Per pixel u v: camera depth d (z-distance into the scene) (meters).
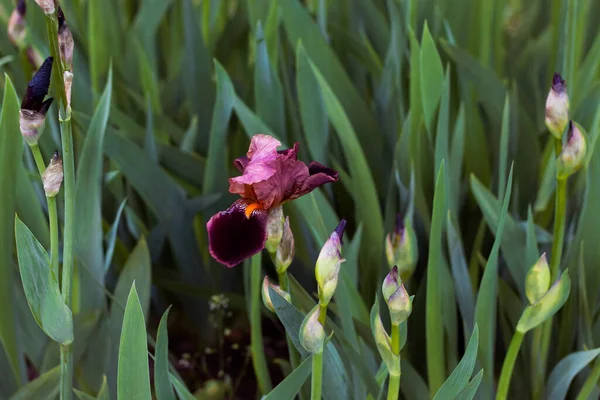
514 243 1.57
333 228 1.58
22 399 1.45
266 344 1.82
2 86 1.77
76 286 1.56
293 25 1.72
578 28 1.70
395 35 1.72
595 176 1.52
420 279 1.63
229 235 1.33
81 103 1.78
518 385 1.60
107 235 1.65
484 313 1.47
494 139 1.73
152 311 1.82
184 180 1.77
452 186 1.61
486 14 1.82
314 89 1.68
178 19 2.13
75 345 1.53
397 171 1.63
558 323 1.60
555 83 1.39
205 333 1.80
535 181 1.72
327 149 1.70
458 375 1.35
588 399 1.56
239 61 2.14
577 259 1.56
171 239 1.71
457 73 1.74
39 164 1.32
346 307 1.48
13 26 1.67
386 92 1.77
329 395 1.43
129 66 1.98
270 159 1.32
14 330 1.53
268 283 1.34
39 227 1.58
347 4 2.01
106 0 1.95
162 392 1.37
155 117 1.81
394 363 1.31
